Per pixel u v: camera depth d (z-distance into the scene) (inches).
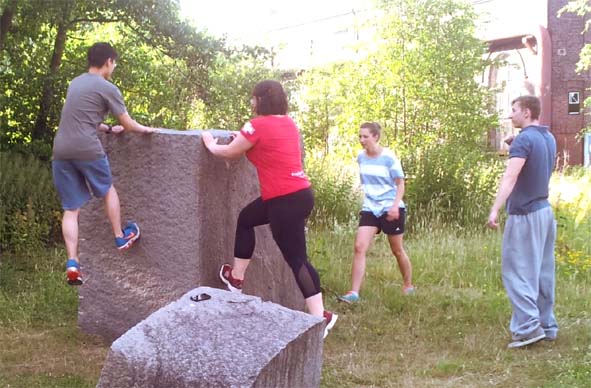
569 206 493.7
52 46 481.4
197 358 148.1
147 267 236.7
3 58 464.1
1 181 379.9
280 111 218.4
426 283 333.4
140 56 479.2
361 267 301.3
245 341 152.6
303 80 648.4
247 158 237.6
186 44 459.5
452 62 561.3
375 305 295.1
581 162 861.8
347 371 221.0
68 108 223.9
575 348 239.9
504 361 231.3
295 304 273.0
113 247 241.8
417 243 403.5
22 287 303.3
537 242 242.4
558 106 862.5
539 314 249.0
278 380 152.2
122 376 150.2
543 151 239.1
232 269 236.8
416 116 564.1
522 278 243.3
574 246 392.8
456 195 466.3
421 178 470.3
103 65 230.5
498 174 490.0
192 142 227.3
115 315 242.7
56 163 226.2
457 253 374.9
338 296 306.5
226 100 489.4
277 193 214.5
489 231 434.9
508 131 821.2
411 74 561.6
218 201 239.5
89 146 222.4
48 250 374.3
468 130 557.0
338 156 580.4
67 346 237.6
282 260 264.5
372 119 574.9
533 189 241.0
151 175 233.3
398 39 576.4
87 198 231.1
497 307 287.3
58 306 278.4
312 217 458.9
